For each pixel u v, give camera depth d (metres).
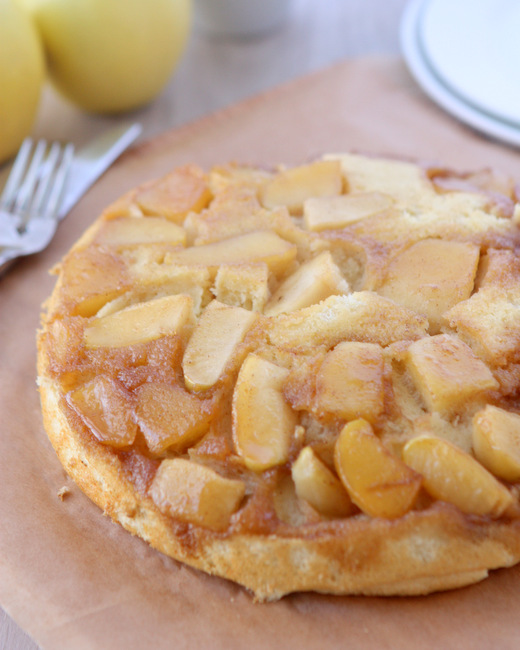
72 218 0.76
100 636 0.56
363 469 0.55
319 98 0.85
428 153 0.80
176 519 0.57
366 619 0.56
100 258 0.64
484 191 0.68
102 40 0.79
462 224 0.65
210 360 0.59
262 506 0.56
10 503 0.61
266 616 0.56
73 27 0.79
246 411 0.57
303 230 0.65
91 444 0.58
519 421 0.57
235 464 0.57
